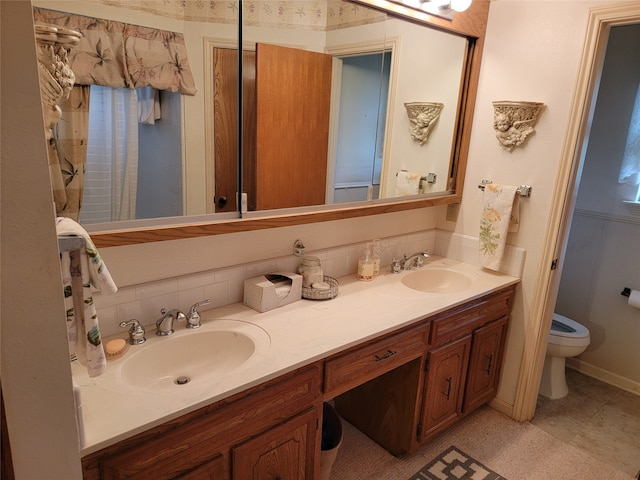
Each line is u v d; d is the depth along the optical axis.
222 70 1.44
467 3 1.84
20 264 0.67
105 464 0.96
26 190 0.65
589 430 2.30
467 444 2.14
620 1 1.74
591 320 2.86
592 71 1.87
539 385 2.44
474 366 2.11
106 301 1.35
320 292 1.73
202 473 1.14
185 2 1.32
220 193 1.49
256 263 1.71
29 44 0.61
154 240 1.30
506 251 2.23
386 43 1.87
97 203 1.25
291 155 1.67
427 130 2.16
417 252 2.45
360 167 1.95
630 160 2.60
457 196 2.37
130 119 1.27
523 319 2.24
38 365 0.72
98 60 1.18
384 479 1.88
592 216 2.78
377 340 1.55
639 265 2.62
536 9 1.98
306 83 1.67
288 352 1.33
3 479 0.74
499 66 2.14
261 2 1.48
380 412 2.04
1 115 0.61
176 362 1.39
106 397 1.08
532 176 2.10
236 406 1.17
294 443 1.36
